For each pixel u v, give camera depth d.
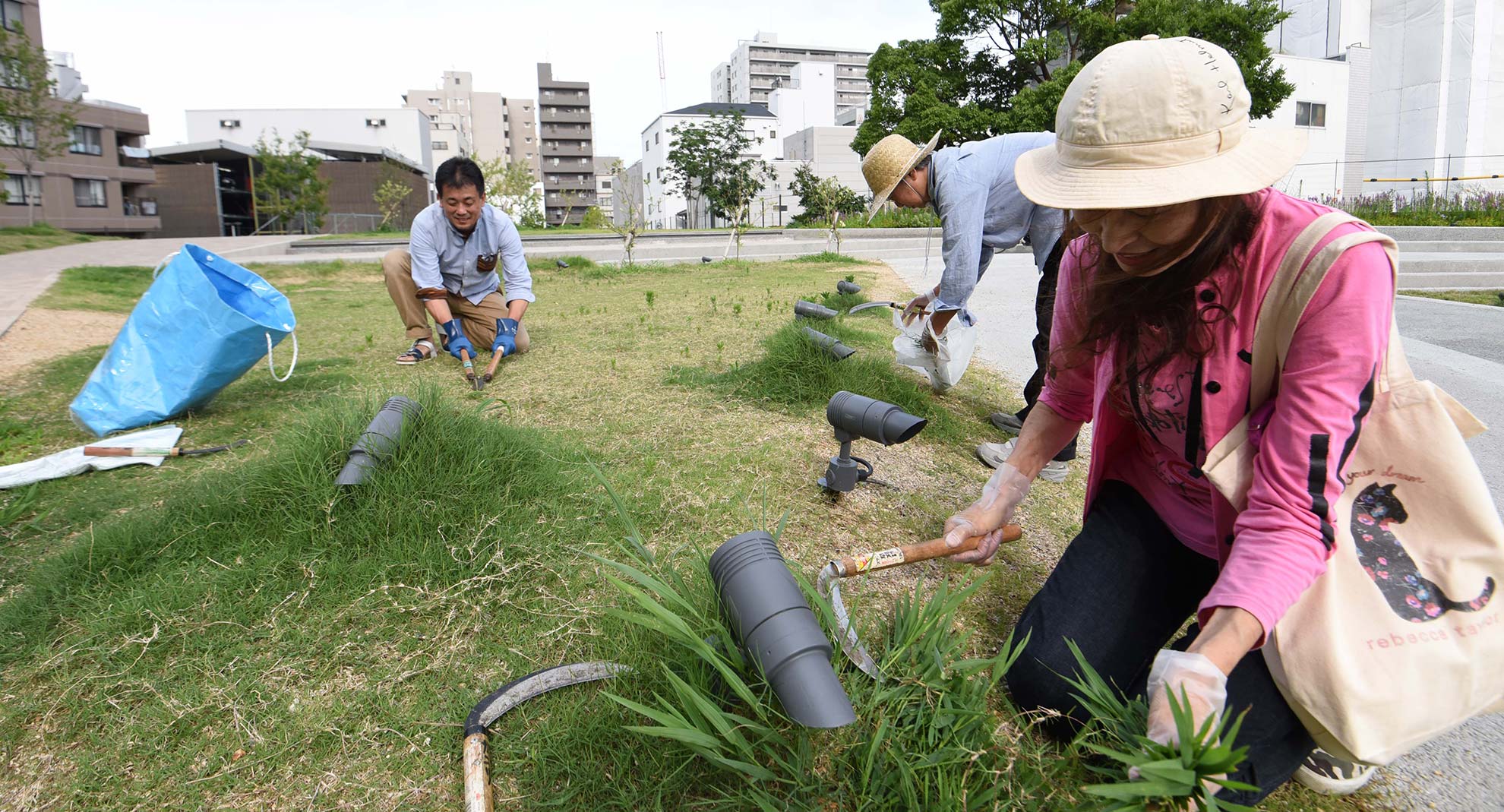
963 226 3.59
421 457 2.58
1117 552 1.81
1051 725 1.74
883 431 2.66
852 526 2.74
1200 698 1.20
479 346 5.39
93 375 3.63
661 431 3.55
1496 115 31.88
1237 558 1.32
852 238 19.53
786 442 3.46
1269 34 36.25
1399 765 1.79
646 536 2.56
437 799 1.59
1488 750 1.84
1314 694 1.33
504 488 2.64
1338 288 1.30
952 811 1.40
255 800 1.59
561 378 4.50
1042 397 2.01
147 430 3.46
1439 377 5.21
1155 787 1.09
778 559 1.60
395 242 15.90
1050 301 3.58
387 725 1.77
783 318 6.59
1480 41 31.08
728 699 1.64
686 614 1.76
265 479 2.52
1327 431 1.28
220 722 1.78
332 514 2.40
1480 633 1.31
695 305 7.60
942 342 3.97
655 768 1.59
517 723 1.75
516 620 2.13
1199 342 1.44
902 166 3.57
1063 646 1.73
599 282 10.38
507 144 128.75
